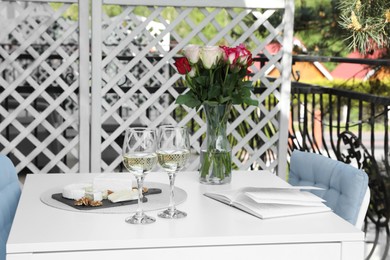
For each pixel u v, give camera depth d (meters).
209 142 2.08
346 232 1.60
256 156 3.66
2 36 3.31
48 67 3.38
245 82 2.04
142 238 1.53
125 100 3.43
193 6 3.41
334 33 6.91
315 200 1.81
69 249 1.50
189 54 1.97
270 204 1.80
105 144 3.44
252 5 3.46
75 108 5.11
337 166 2.03
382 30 4.24
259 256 1.58
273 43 6.12
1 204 1.92
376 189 3.89
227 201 1.84
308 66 8.05
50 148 4.29
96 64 3.33
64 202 1.80
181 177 2.20
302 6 6.85
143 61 3.44
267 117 3.62
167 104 4.71
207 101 2.02
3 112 3.39
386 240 3.67
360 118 3.89
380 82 5.44
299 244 1.59
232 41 3.51
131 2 3.32
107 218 1.68
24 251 1.49
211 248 1.56
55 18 3.33
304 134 4.44
